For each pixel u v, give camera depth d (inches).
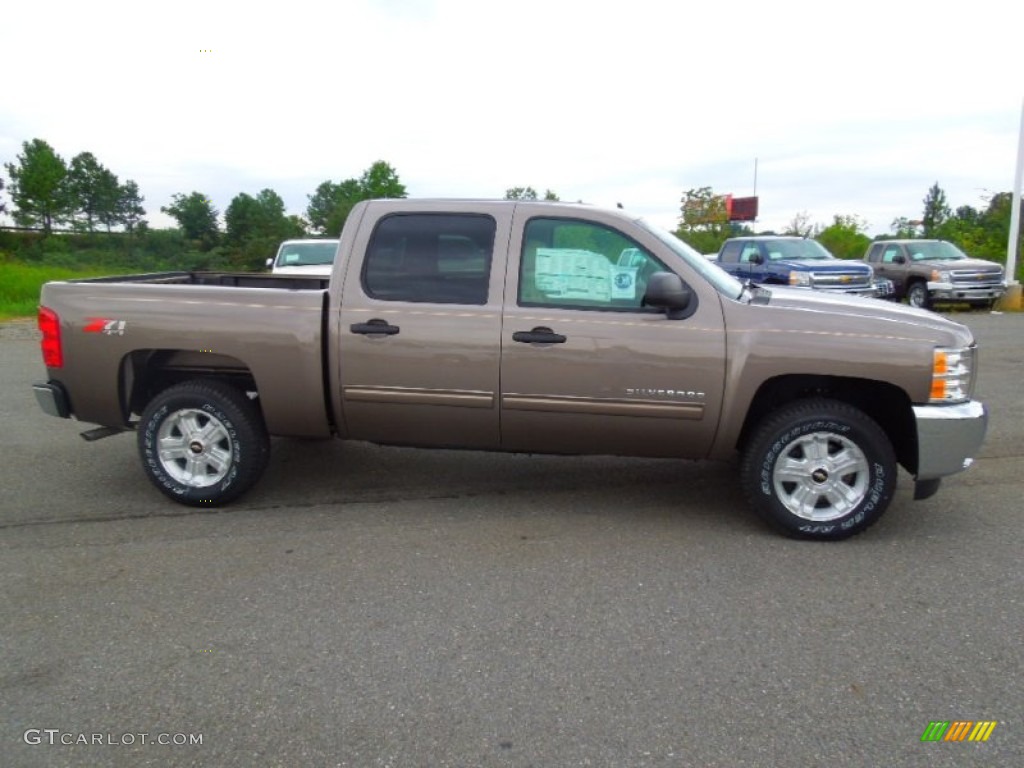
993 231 1010.7
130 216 3095.5
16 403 317.1
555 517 190.5
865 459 170.7
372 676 122.3
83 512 194.1
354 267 186.1
